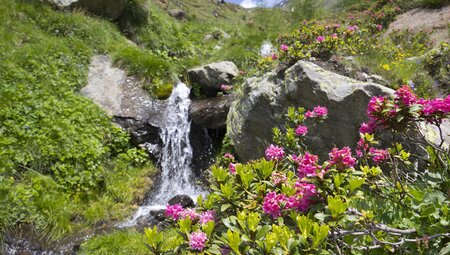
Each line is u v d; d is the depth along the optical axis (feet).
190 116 25.16
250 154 19.19
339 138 15.30
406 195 8.25
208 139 24.52
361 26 32.53
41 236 15.17
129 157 22.02
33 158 18.01
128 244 14.84
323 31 24.36
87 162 19.53
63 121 20.34
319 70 16.67
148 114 24.64
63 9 31.30
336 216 6.08
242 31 47.80
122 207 18.80
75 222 16.90
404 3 36.94
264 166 8.32
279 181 7.86
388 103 8.08
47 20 28.89
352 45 21.25
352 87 15.01
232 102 22.76
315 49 20.56
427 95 17.22
